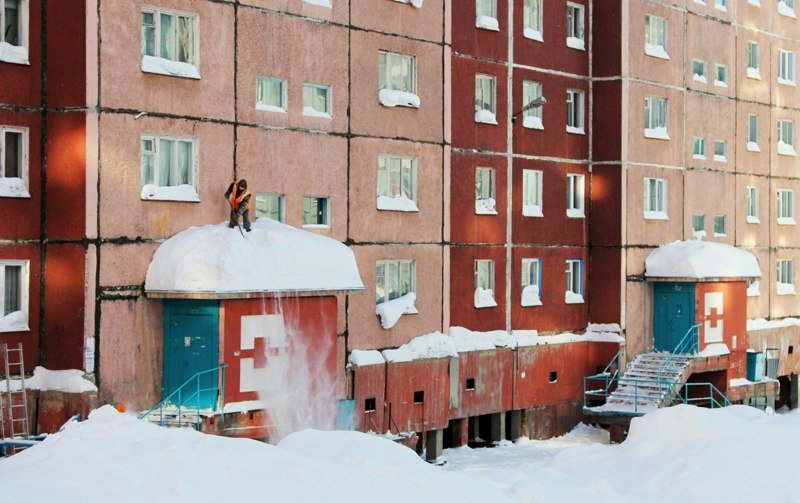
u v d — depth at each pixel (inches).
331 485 751.7
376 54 1385.3
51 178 1109.7
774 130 2094.0
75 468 748.6
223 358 1122.7
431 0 1460.4
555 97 1715.1
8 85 1092.5
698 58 1907.0
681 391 1749.5
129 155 1119.6
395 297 1419.8
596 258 1753.2
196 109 1181.1
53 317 1104.2
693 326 1739.7
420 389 1425.9
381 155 1398.9
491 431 1590.8
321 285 1198.3
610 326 1733.5
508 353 1594.5
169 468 747.4
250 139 1236.5
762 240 2057.1
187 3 1174.3
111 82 1103.6
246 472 757.3
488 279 1608.0
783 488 880.9
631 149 1753.2
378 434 1360.7
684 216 1862.7
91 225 1087.0
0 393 1058.1
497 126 1616.6
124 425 850.8
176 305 1141.7
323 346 1226.0
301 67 1293.1
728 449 949.8
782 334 2069.4
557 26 1721.2
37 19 1114.1
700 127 1903.3
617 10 1750.7
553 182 1708.9
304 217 1314.0
